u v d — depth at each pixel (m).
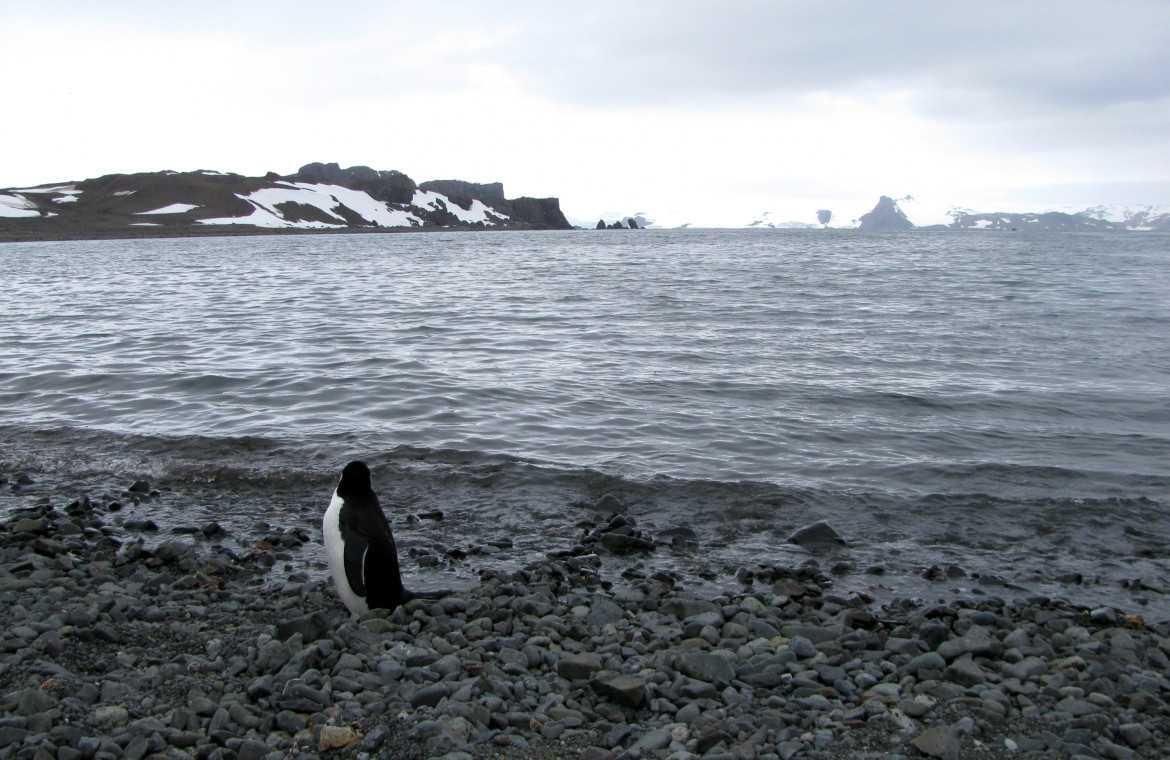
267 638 5.31
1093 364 16.80
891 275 43.66
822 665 5.18
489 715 4.34
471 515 8.55
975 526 8.29
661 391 14.09
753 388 14.33
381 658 5.04
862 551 7.72
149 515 8.48
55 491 9.24
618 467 9.96
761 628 5.79
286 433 11.30
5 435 11.16
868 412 12.77
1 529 7.90
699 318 24.38
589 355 17.70
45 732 4.07
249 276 46.66
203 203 190.38
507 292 34.03
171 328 22.19
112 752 3.92
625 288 35.66
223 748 4.01
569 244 114.62
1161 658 5.31
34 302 30.44
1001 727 4.40
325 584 6.60
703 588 6.82
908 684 4.94
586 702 4.62
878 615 6.19
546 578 6.79
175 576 6.84
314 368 15.94
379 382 14.58
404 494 9.12
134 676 4.80
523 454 10.45
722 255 73.38
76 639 5.33
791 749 4.08
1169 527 8.23
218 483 9.51
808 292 33.03
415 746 4.02
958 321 23.53
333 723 4.24
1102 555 7.61
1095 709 4.57
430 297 31.88
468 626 5.68
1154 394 13.96
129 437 11.00
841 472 9.92
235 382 14.56
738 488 9.21
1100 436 11.50
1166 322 23.34
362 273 49.19
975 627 5.69
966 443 11.16
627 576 6.99
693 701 4.65
